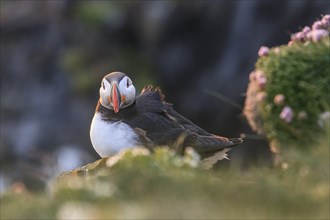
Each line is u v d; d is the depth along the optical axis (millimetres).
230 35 27391
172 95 28594
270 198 6691
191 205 6457
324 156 7840
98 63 28938
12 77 29719
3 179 26000
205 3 27562
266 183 7105
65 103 28672
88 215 6383
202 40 27844
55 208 6746
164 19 28188
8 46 30172
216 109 27438
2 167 27578
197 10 27672
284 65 8625
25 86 29422
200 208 6379
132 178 7254
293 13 26109
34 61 29531
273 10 26500
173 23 28156
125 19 28938
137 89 28188
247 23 26953
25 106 29031
